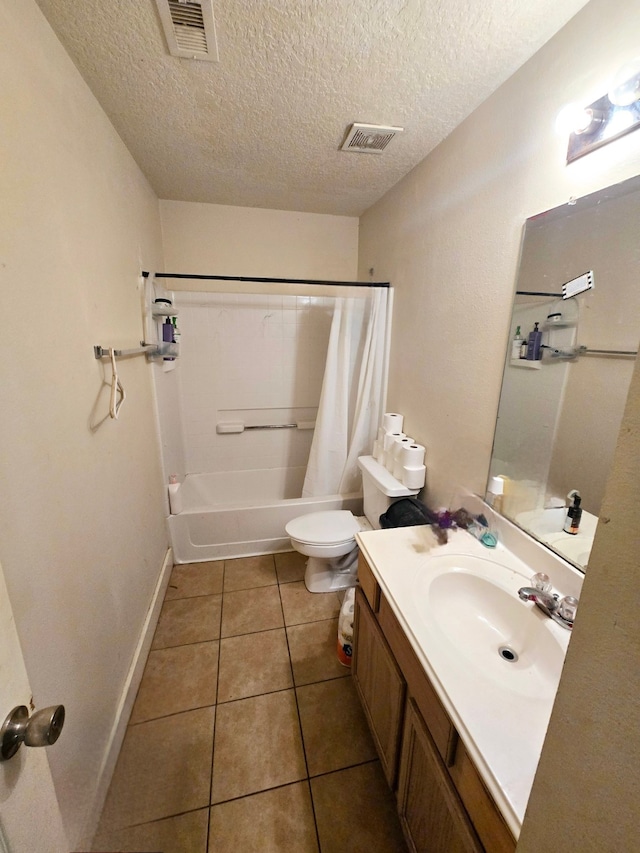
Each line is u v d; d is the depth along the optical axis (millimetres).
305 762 1271
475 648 982
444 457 1669
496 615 1064
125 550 1477
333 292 2902
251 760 1272
